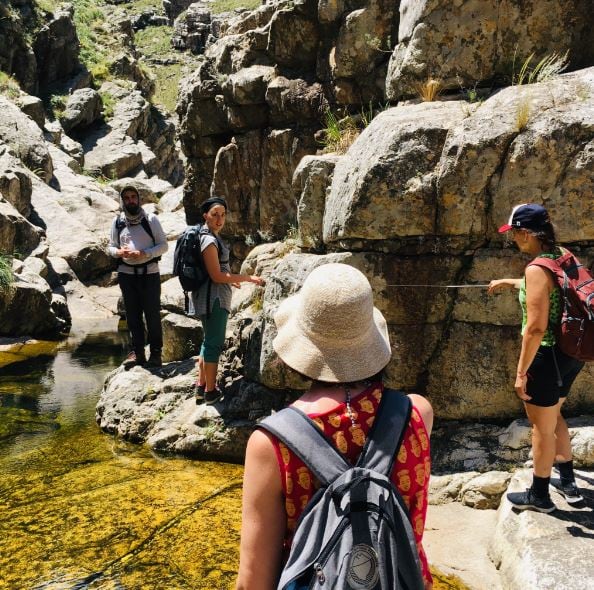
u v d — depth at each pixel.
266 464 1.47
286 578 1.40
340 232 4.84
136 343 6.32
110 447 5.32
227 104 8.50
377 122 4.95
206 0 69.88
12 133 17.12
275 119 7.99
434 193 4.54
